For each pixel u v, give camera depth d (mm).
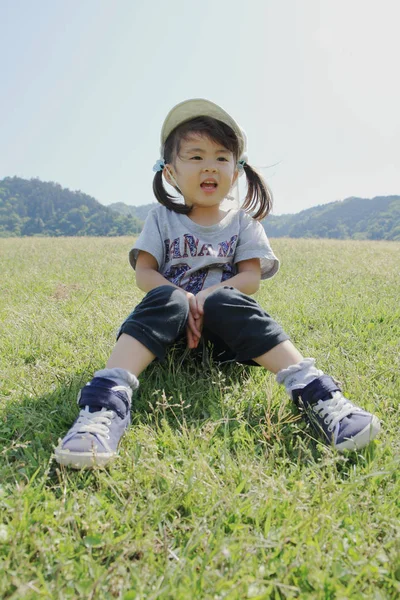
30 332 3176
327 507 1347
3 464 1629
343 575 1143
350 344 2814
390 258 8125
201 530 1290
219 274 2471
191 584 1101
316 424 1810
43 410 1984
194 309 2125
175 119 2445
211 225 2500
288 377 1908
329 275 5777
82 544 1254
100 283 5551
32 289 5188
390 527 1325
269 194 2809
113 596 1113
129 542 1252
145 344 1899
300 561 1180
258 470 1520
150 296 2033
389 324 3203
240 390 2162
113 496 1464
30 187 139375
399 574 1175
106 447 1591
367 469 1566
